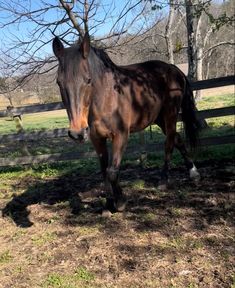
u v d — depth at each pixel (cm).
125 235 394
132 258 346
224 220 407
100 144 424
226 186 508
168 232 390
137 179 579
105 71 394
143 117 458
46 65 790
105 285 309
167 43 1498
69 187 589
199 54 1564
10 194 586
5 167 755
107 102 393
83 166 706
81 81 330
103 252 363
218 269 316
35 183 635
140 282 308
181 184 536
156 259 340
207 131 870
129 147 656
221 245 355
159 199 486
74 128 326
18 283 327
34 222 460
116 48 764
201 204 456
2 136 712
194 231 387
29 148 1034
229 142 643
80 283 315
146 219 426
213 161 633
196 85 638
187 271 317
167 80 502
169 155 534
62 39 740
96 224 429
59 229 430
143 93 448
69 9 694
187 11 871
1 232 441
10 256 378
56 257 365
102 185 577
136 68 473
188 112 552
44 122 1938
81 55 333
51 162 752
